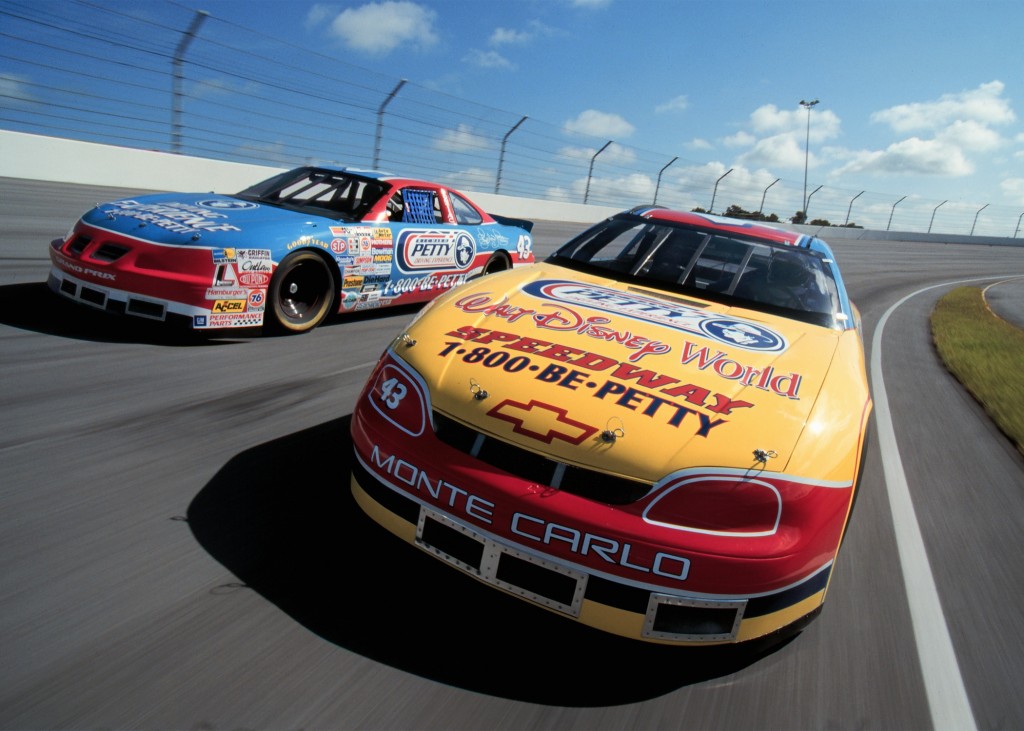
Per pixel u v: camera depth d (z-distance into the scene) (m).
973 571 2.62
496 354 1.92
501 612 1.90
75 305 4.18
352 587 1.91
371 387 2.02
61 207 8.12
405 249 4.92
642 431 1.67
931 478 3.55
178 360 3.55
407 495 1.79
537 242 12.59
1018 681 1.98
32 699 1.39
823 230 33.09
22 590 1.71
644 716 1.63
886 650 2.04
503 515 1.65
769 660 1.90
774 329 2.37
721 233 3.03
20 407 2.74
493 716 1.55
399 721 1.49
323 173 4.95
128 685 1.46
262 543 2.04
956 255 32.66
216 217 3.93
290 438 2.80
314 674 1.58
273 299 4.05
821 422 1.83
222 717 1.42
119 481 2.29
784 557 1.64
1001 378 6.36
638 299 2.48
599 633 1.68
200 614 1.71
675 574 1.59
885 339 7.88
